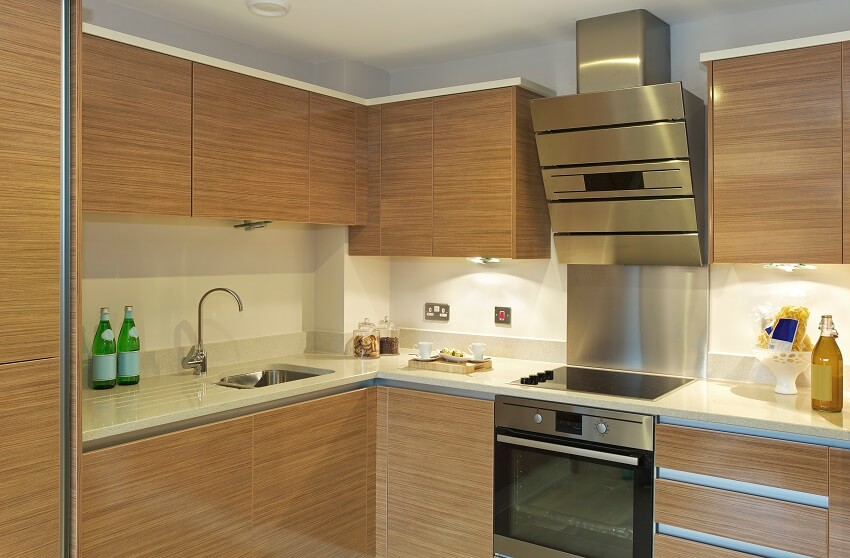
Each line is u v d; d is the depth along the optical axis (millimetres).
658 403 2600
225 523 2611
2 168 1924
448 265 3834
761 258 2668
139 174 2619
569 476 2789
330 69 3770
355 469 3201
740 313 3043
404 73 3959
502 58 3637
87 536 2178
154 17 3072
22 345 1978
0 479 1928
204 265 3342
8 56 1934
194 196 2811
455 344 3797
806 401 2631
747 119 2680
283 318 3730
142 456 2330
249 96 3027
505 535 2943
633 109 2873
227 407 2609
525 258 3291
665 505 2562
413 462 3201
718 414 2438
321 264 3861
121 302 3016
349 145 3545
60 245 2070
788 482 2332
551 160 3152
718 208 2750
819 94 2531
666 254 3055
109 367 2836
